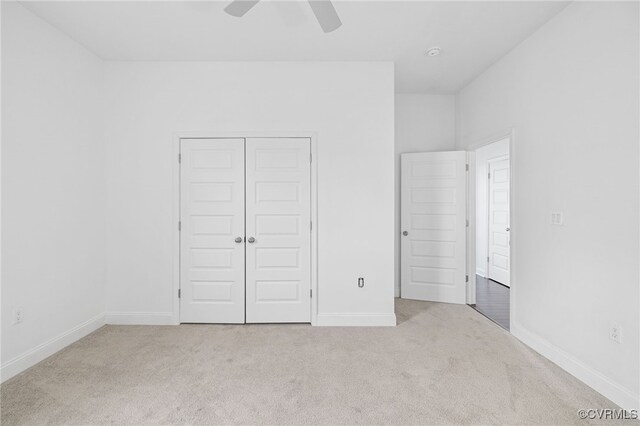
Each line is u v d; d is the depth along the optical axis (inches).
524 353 97.7
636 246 69.7
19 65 86.6
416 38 105.3
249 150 121.2
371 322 120.7
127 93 120.2
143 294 122.0
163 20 94.9
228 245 121.8
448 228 148.8
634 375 70.0
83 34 102.2
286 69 120.7
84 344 103.7
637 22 69.0
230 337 109.6
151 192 120.7
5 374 82.3
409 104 161.5
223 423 66.1
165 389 78.0
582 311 83.2
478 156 209.2
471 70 131.1
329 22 72.4
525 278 106.2
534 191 101.7
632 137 70.3
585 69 82.0
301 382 81.1
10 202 84.5
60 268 100.7
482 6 88.5
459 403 72.5
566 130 88.4
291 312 122.5
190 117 120.8
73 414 68.7
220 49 112.1
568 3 86.8
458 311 136.9
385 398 74.4
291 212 121.7
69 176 104.1
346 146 120.8
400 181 159.5
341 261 121.3
